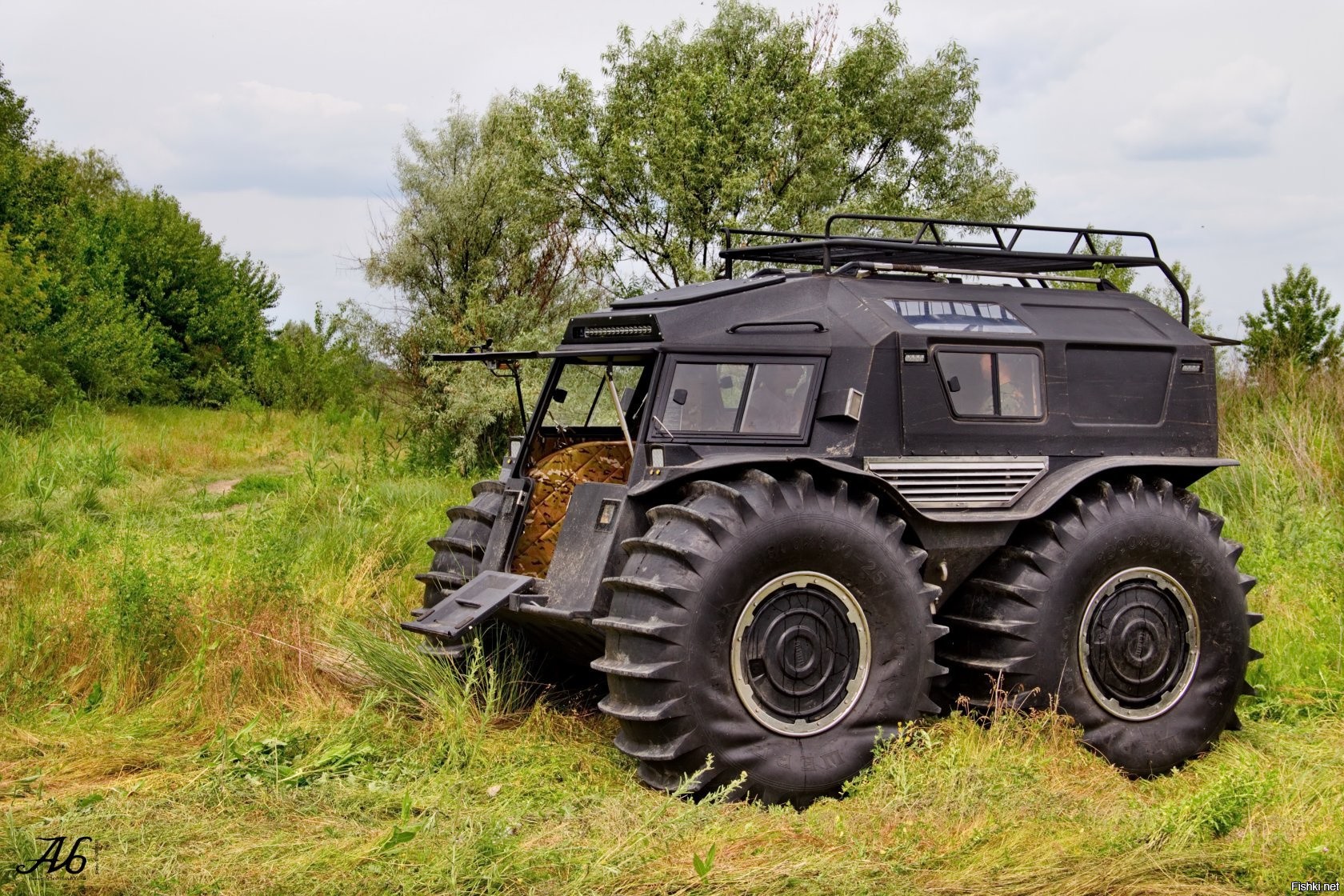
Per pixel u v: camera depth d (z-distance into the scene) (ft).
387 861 12.44
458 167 56.24
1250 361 40.83
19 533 25.67
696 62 42.65
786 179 41.81
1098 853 12.97
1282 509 27.78
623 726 15.14
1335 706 19.76
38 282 76.59
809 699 15.42
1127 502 17.70
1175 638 17.87
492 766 16.02
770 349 16.62
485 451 47.78
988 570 17.56
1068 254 19.56
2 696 17.81
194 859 12.56
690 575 14.80
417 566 26.00
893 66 45.65
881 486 16.26
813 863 12.57
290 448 60.29
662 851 12.94
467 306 51.88
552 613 16.37
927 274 19.53
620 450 19.74
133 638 18.83
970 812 13.76
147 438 58.08
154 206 116.16
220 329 114.73
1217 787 14.08
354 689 18.84
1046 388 17.93
